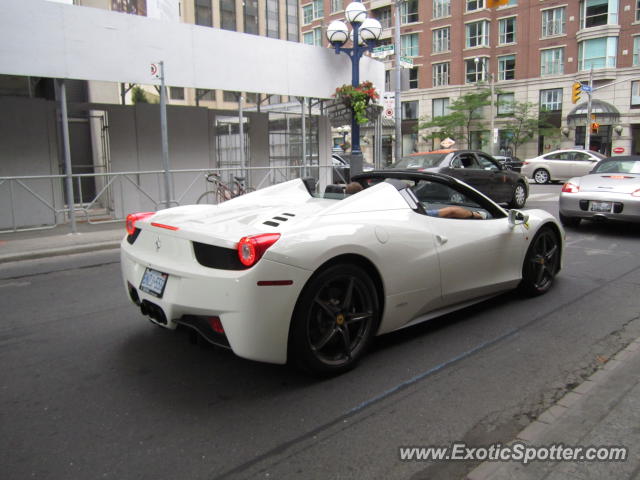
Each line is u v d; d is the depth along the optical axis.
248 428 2.68
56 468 2.36
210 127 12.67
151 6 15.05
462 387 3.10
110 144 11.15
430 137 45.50
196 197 12.60
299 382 3.20
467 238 4.04
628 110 39.09
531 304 4.70
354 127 12.92
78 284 5.89
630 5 38.25
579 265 6.26
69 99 12.66
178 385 3.20
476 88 45.06
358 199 3.55
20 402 3.02
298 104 16.70
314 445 2.52
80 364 3.55
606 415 2.67
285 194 4.32
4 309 4.91
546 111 42.47
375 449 2.47
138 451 2.49
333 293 3.25
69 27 8.98
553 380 3.18
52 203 10.45
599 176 8.57
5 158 9.85
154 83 9.72
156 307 3.22
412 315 3.74
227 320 2.84
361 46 12.52
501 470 2.25
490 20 44.78
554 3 41.38
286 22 65.00
